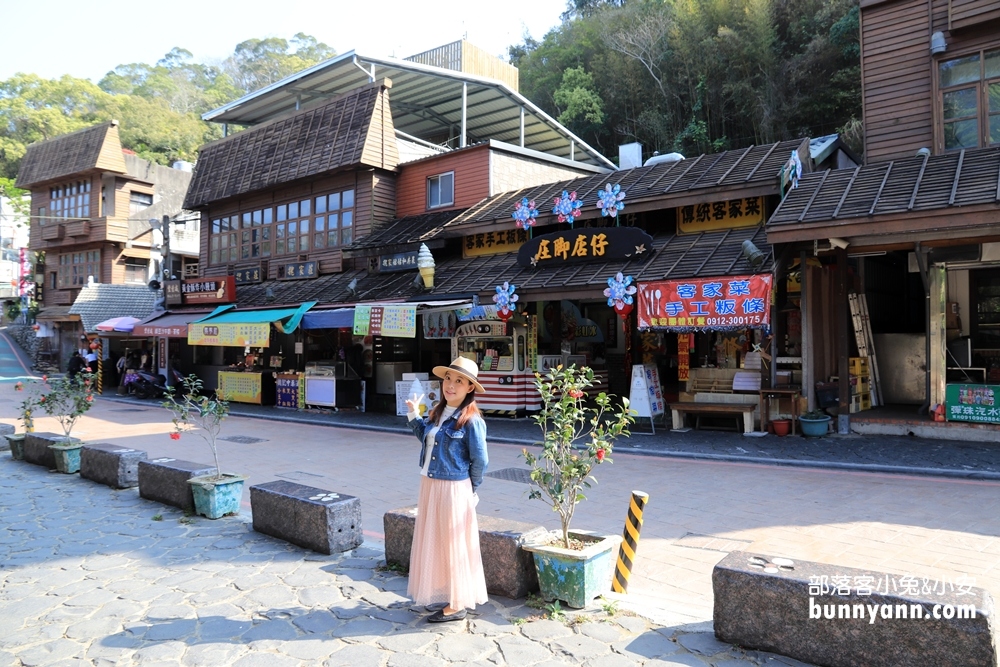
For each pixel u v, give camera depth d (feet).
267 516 19.95
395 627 13.26
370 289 53.67
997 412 31.48
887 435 33.83
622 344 53.21
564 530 14.33
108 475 27.43
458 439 13.43
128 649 12.57
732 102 99.19
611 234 40.60
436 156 59.57
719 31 94.07
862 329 40.75
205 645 12.65
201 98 239.71
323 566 17.19
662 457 32.17
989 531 19.47
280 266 67.56
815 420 33.99
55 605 14.82
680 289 34.53
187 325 61.26
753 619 11.58
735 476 27.68
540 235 45.98
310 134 66.49
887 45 41.11
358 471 31.35
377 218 61.67
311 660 11.94
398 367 60.59
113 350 87.97
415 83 68.90
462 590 13.05
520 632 12.80
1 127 177.78
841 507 22.44
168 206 108.47
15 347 119.75
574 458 14.42
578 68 111.04
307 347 63.77
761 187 36.78
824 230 30.83
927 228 28.71
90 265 103.91
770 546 18.76
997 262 34.45
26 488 27.20
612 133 110.32
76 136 105.81
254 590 15.52
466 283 46.03
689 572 16.96
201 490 22.17
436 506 13.33
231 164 74.38
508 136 82.74
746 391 37.78
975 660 9.55
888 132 40.88
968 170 31.40
